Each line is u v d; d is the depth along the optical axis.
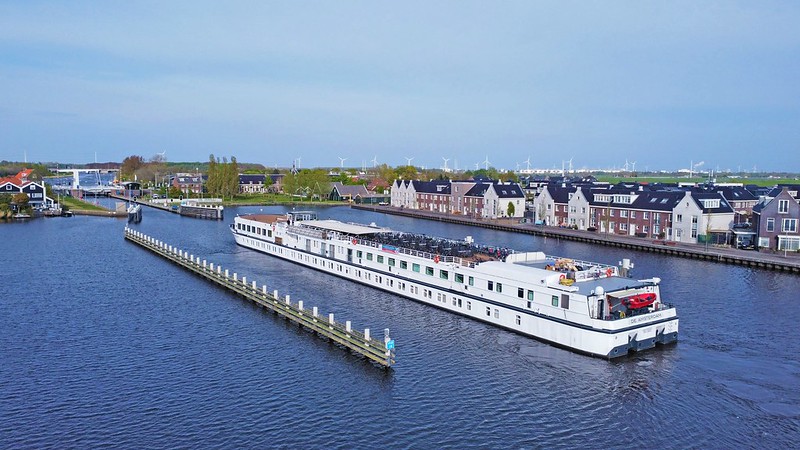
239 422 39.84
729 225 117.12
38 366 49.81
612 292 50.91
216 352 53.38
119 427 39.19
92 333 58.72
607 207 135.00
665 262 97.50
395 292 73.19
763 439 37.34
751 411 40.91
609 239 121.50
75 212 185.38
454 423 39.72
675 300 69.75
